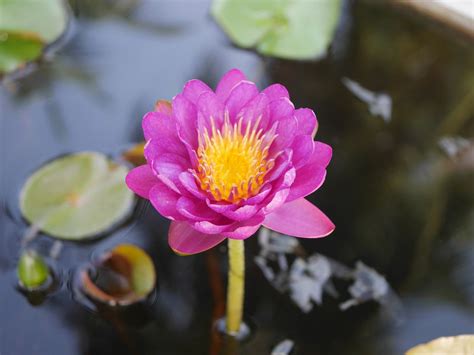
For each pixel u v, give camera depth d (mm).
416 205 799
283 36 861
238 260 688
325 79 863
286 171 636
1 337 716
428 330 731
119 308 734
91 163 775
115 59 858
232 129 664
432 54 876
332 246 773
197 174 649
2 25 839
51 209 756
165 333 729
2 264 742
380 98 855
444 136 837
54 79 842
